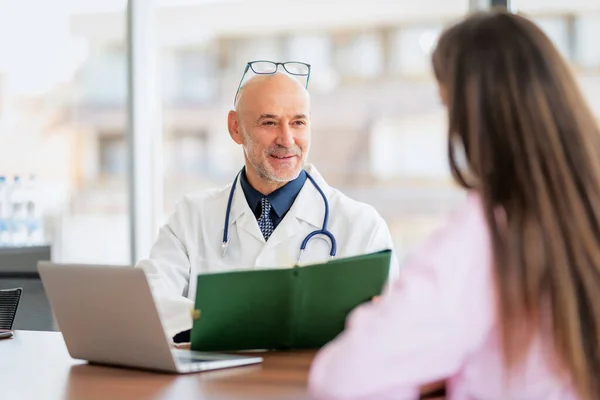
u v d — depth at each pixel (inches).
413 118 157.8
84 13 157.6
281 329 63.7
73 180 157.9
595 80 128.7
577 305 42.3
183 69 157.8
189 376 57.2
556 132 42.5
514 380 44.4
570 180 42.2
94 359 62.8
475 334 43.5
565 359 42.8
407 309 42.4
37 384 56.2
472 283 43.1
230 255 91.9
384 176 159.5
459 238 43.6
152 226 148.9
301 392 51.7
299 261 89.2
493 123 43.3
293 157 91.0
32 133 159.5
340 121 161.5
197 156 160.6
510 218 42.7
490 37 44.4
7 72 159.6
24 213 138.7
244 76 94.0
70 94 159.8
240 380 55.5
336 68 161.0
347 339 43.2
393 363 42.5
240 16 160.4
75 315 61.8
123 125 157.3
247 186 93.6
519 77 43.1
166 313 80.0
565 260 42.0
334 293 62.9
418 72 157.3
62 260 152.3
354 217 91.5
